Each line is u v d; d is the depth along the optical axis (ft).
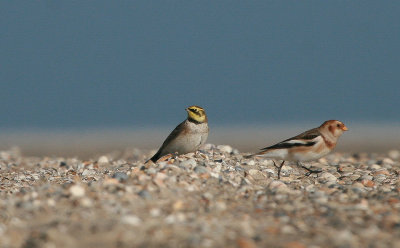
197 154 62.59
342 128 56.44
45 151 157.99
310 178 58.85
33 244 30.04
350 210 39.11
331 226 34.30
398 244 30.40
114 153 109.09
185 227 32.89
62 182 59.21
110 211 35.68
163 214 35.91
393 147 159.94
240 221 35.29
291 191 46.24
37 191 42.04
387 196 45.29
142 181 43.73
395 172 63.46
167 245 29.45
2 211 36.24
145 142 250.57
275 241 30.71
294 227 34.04
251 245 29.66
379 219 36.19
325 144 56.24
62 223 33.12
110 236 30.71
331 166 70.59
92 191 40.75
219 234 31.78
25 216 35.24
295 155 56.44
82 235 30.91
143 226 32.68
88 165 76.02
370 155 98.94
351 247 29.68
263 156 57.36
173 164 53.26
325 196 44.80
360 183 54.13
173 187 43.24
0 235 31.50
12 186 56.65
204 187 45.65
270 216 37.04
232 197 43.34
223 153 69.67
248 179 53.01
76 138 321.11
